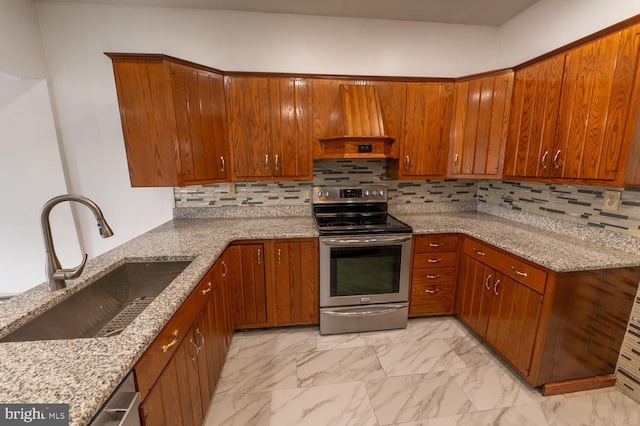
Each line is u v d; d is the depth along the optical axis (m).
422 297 2.39
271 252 2.17
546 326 1.57
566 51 1.72
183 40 2.31
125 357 0.77
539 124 1.94
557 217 2.10
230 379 1.84
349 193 2.63
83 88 2.28
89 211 2.46
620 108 1.46
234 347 2.14
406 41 2.54
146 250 1.69
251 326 2.27
